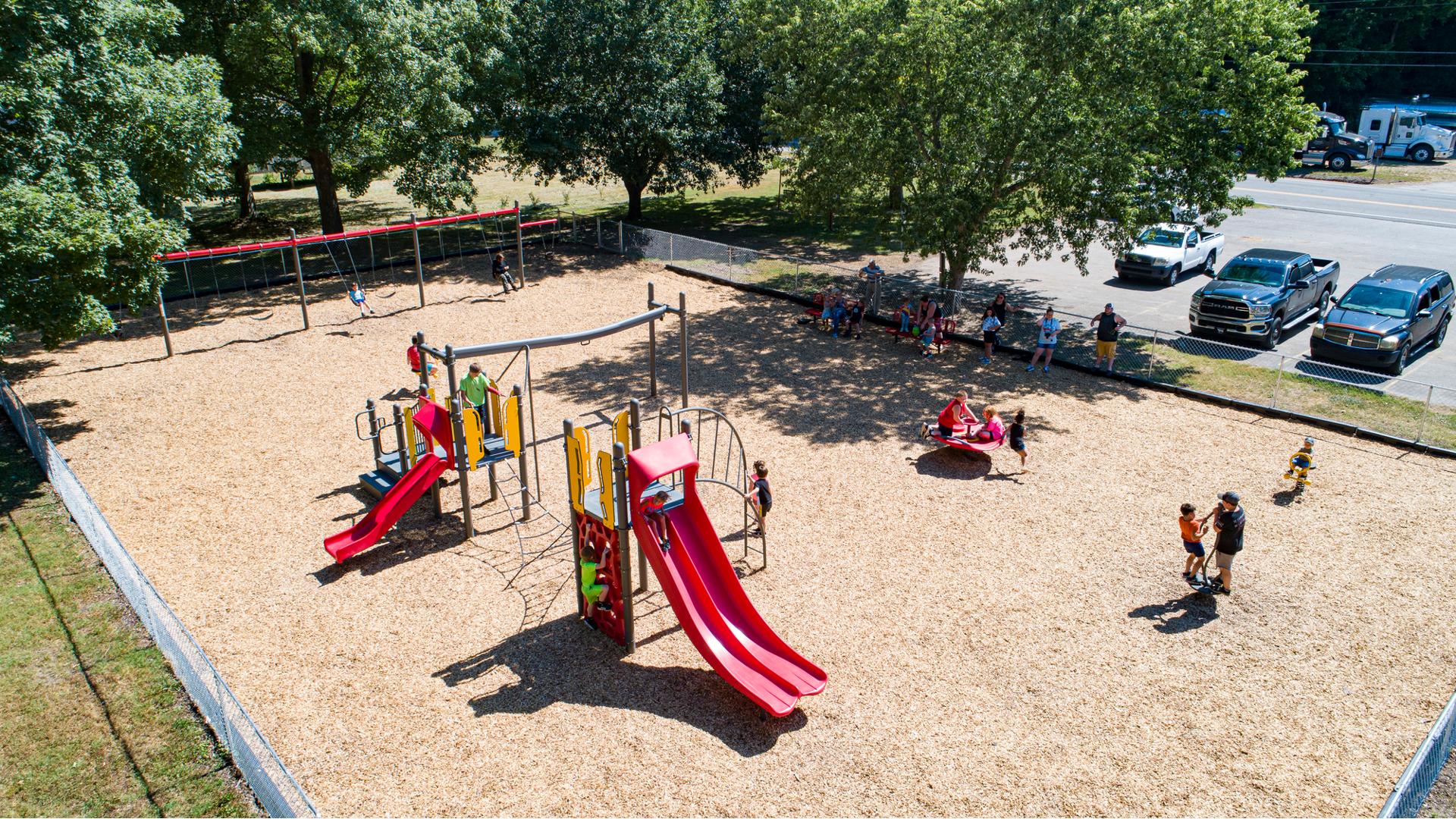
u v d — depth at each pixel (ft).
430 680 34.86
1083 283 95.66
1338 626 38.37
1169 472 52.70
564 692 34.35
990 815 28.53
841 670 35.42
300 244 76.28
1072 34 64.95
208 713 31.78
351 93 100.83
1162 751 31.37
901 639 37.35
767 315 84.12
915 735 32.07
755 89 115.55
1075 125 65.98
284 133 91.45
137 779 29.53
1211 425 59.57
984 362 72.02
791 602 39.86
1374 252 101.30
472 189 98.12
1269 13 68.13
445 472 51.65
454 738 31.78
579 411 61.67
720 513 48.03
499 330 78.89
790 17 88.58
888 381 67.46
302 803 25.38
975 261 75.51
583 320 81.87
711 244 97.66
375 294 90.07
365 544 42.45
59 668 34.68
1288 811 28.81
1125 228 67.21
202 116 62.23
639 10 103.45
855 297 84.33
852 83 74.84
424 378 48.01
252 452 54.70
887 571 42.34
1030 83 65.92
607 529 36.50
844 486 50.78
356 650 36.58
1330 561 43.29
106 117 55.67
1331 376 66.69
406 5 89.45
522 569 42.91
